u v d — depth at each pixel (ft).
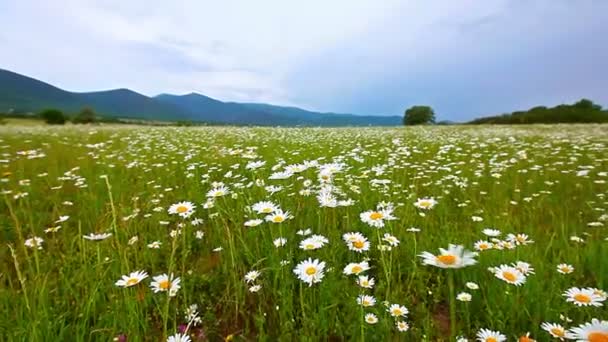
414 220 12.51
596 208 13.85
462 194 17.39
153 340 7.00
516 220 12.43
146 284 8.86
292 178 16.58
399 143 36.81
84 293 8.36
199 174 21.61
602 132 53.06
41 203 16.31
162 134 53.52
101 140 43.37
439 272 8.96
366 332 6.71
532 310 7.15
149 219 13.37
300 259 9.70
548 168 22.77
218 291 9.01
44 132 55.93
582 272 8.78
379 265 9.74
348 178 17.33
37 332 6.28
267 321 7.72
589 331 4.42
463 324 7.28
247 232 11.29
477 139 43.19
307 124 96.27
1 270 9.84
